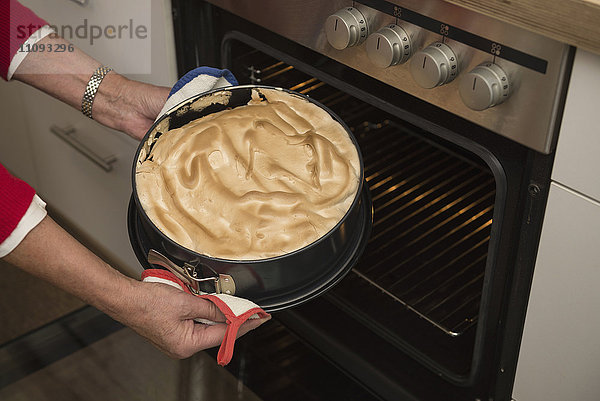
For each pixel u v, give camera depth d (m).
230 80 0.90
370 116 1.29
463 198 1.22
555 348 0.84
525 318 0.85
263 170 0.81
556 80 0.68
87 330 1.51
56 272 0.77
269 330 1.39
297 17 0.88
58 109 1.40
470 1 0.70
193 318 0.82
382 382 1.08
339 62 0.90
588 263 0.75
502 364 0.91
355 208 0.77
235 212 0.77
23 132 1.56
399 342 1.02
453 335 0.99
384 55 0.78
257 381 1.33
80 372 1.43
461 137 0.82
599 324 0.78
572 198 0.73
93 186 1.44
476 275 1.09
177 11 1.06
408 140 1.33
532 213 0.78
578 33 0.63
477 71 0.72
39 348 1.48
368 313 1.06
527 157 0.76
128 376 1.41
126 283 0.79
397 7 0.77
